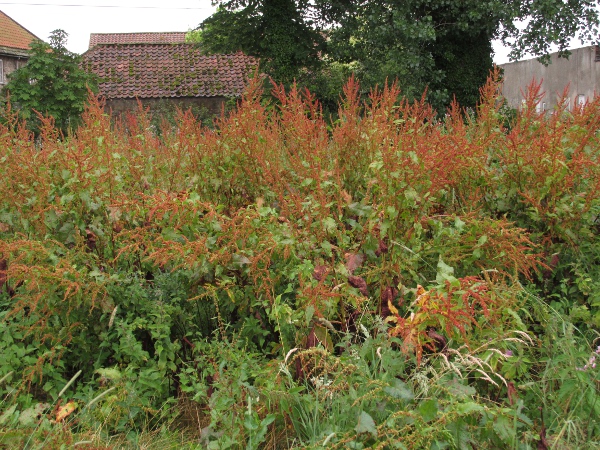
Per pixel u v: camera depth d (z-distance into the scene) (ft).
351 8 68.74
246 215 11.63
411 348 9.60
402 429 8.43
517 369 10.21
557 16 64.59
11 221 12.98
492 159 14.80
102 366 11.84
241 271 11.74
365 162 12.96
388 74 63.26
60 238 12.46
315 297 10.32
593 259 14.02
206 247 11.31
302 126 13.32
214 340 11.49
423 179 11.66
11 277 11.44
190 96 90.33
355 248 11.68
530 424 8.99
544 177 13.56
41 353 11.43
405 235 11.84
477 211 12.58
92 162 12.99
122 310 12.00
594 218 14.74
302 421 9.59
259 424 9.34
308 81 71.56
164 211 11.80
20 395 10.68
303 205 11.82
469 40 69.62
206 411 10.47
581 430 9.45
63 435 9.37
